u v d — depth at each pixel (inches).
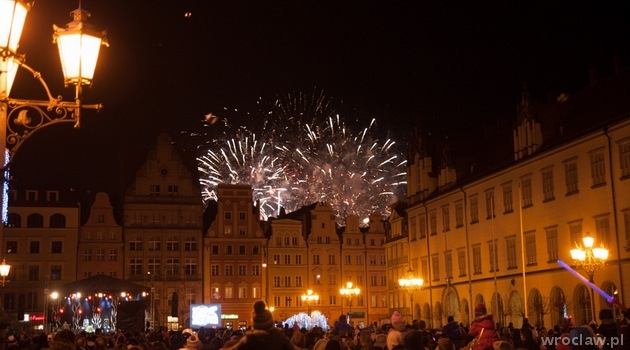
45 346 954.1
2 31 522.0
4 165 544.7
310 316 4121.6
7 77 543.5
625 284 2210.9
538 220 2696.9
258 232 4827.8
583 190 2443.4
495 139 3484.3
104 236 4571.9
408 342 591.5
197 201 4768.7
